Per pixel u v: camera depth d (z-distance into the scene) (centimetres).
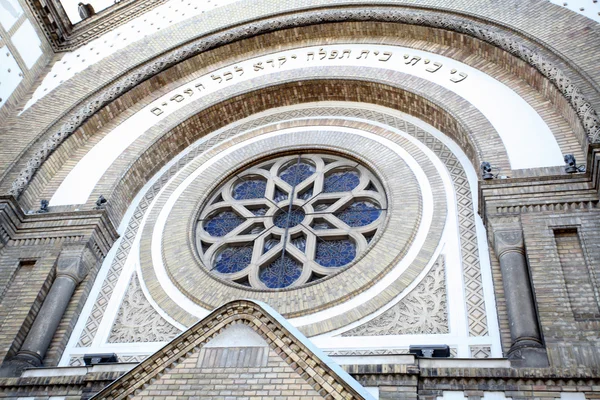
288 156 1448
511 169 1138
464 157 1277
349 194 1316
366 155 1362
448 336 977
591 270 926
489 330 966
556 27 1330
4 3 1680
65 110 1577
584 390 802
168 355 791
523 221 1027
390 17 1550
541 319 882
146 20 1838
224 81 1620
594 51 1238
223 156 1479
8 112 1620
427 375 860
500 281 1004
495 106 1283
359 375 868
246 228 1309
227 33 1666
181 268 1205
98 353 1092
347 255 1208
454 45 1470
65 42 1878
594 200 1023
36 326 1100
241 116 1578
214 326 814
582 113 1120
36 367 1016
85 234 1251
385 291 1067
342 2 1641
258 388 727
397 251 1120
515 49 1321
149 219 1366
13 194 1313
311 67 1563
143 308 1164
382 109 1475
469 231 1130
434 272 1080
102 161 1462
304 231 1260
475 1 1489
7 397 966
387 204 1248
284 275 1195
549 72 1235
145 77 1625
